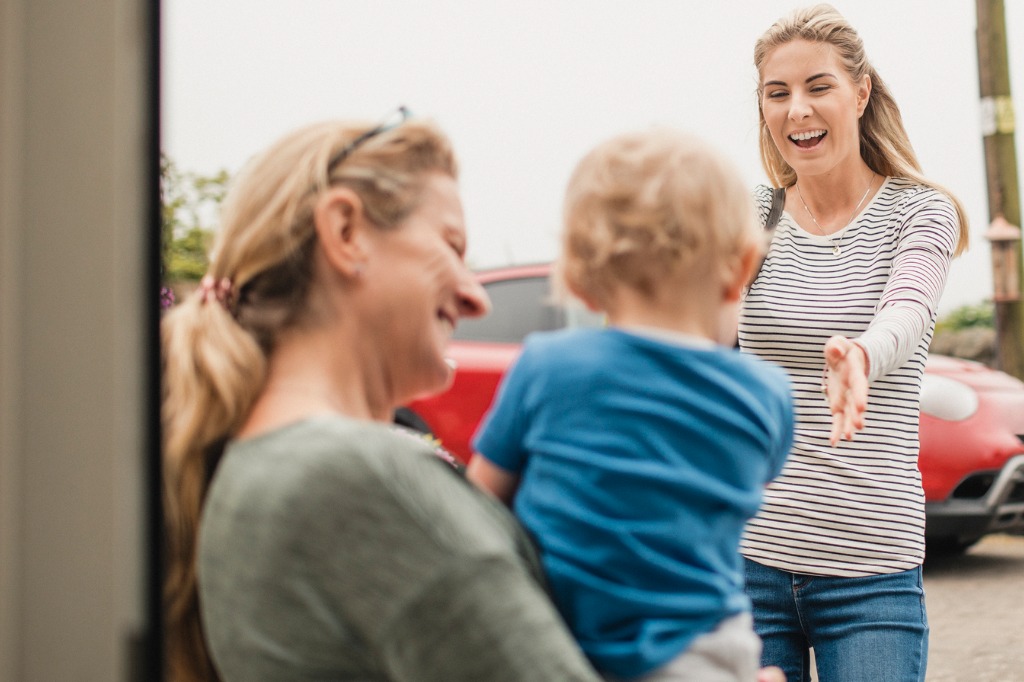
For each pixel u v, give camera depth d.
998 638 3.82
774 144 2.04
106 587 0.95
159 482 1.00
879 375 1.57
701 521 1.00
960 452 4.54
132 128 0.97
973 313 13.44
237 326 1.01
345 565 0.83
